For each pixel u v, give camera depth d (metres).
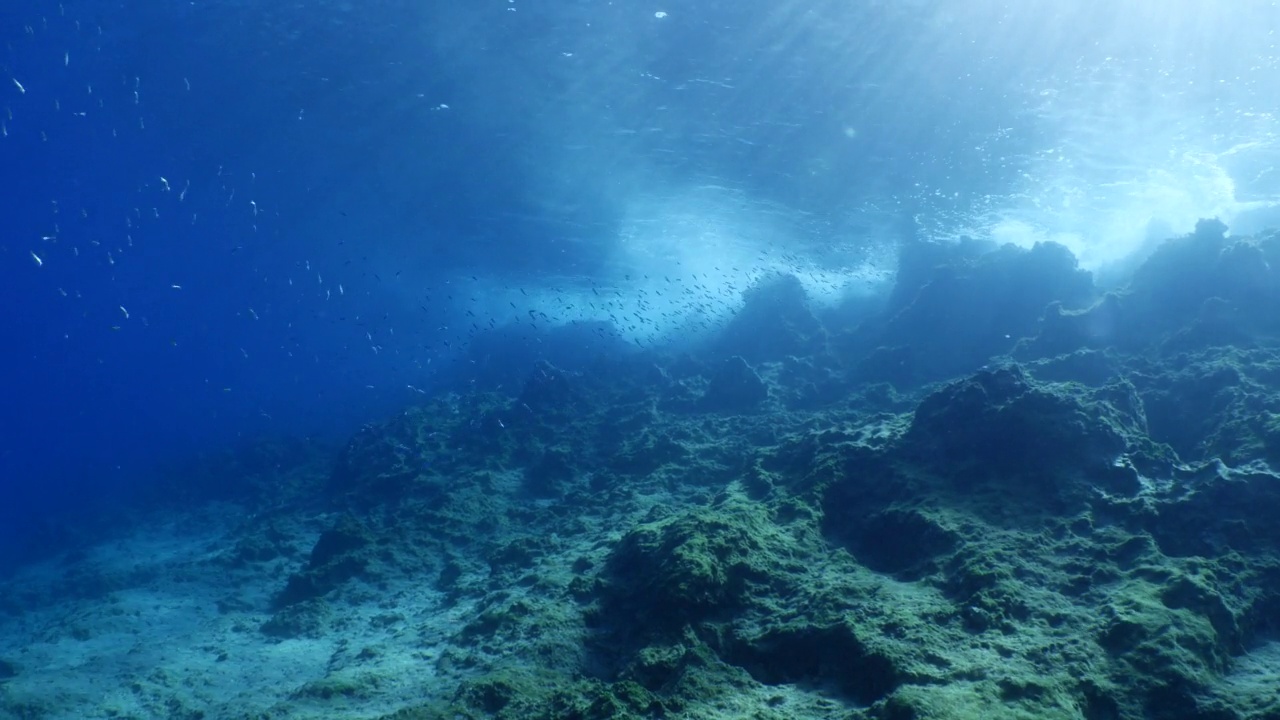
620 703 5.16
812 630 5.72
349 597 10.76
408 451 18.28
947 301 16.88
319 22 17.47
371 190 27.72
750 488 9.48
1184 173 17.88
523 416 18.05
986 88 16.44
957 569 6.25
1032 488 7.25
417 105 20.67
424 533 12.64
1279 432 7.52
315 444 27.98
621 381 21.45
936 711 4.26
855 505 8.09
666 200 24.72
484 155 23.39
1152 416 9.92
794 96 17.73
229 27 17.81
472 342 34.62
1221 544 6.25
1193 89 15.50
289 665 8.81
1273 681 4.74
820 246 26.34
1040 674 4.73
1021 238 22.45
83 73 19.91
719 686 5.45
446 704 5.91
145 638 10.93
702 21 15.66
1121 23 14.31
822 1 14.80
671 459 13.73
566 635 6.94
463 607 9.28
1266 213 17.66
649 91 18.25
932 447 8.17
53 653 10.68
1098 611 5.43
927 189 20.80
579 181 24.31
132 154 25.61
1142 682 4.66
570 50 17.06
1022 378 8.42
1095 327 13.03
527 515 13.21
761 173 21.56
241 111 21.81
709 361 22.22
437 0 16.20
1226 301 11.57
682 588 6.32
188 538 18.81
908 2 14.55
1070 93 16.20
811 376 17.80
